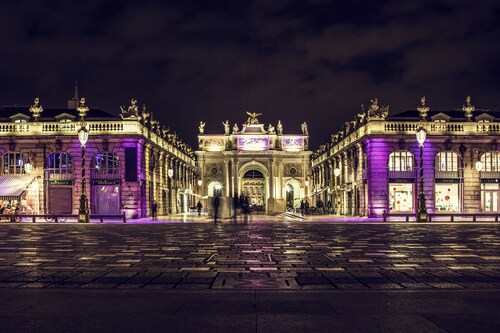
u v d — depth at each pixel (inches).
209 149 3518.7
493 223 1493.6
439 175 1941.4
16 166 1955.0
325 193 3078.2
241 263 554.3
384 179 1915.6
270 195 3405.5
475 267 515.8
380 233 1048.2
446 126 1937.7
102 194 1939.0
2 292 376.5
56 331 265.7
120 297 355.3
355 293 369.1
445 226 1332.4
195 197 3671.3
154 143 2233.0
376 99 1966.0
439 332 262.4
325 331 264.7
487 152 1947.6
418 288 394.6
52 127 1946.4
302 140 3526.1
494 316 296.0
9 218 1708.9
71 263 557.0
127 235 1010.7
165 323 281.6
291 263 553.6
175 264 546.3
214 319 290.4
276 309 316.2
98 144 1934.1
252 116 3531.0
